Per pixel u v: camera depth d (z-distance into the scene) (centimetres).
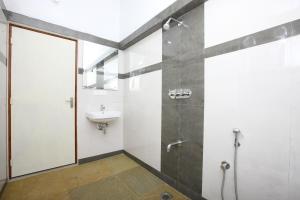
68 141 229
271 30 107
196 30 156
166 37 190
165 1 180
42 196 162
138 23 225
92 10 246
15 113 190
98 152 257
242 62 122
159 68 201
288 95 100
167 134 190
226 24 132
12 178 189
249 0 117
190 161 163
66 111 226
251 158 117
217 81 139
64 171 216
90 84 245
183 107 170
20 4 189
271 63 107
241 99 122
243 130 121
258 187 114
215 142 141
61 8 218
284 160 102
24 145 197
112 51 268
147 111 222
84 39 238
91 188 177
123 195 166
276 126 105
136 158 247
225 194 134
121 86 279
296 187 97
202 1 148
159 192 173
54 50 215
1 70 159
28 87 198
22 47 193
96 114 218
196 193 157
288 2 100
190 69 162
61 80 221
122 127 283
